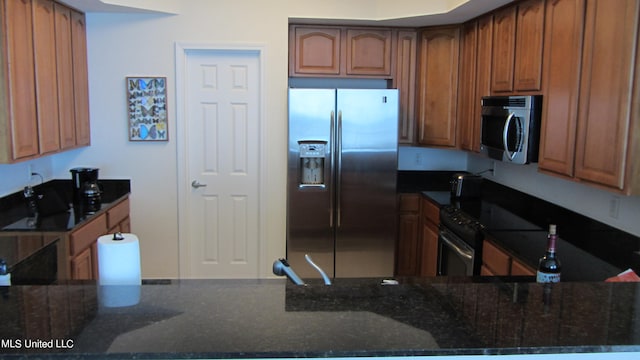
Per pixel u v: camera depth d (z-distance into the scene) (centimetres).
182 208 450
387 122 433
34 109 329
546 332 116
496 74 373
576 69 262
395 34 466
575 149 264
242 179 457
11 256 262
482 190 451
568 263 256
